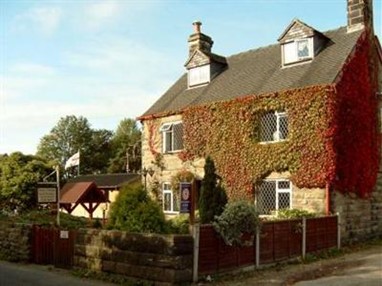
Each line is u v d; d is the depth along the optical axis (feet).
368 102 72.64
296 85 70.28
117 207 44.01
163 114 88.22
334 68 68.85
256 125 74.02
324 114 65.51
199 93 87.61
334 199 64.95
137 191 44.04
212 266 40.22
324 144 65.10
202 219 47.16
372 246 64.13
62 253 48.60
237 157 75.41
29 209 83.41
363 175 70.38
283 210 63.98
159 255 37.99
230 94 79.82
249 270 43.91
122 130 290.97
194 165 82.23
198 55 91.71
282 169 69.82
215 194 47.60
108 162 261.24
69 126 280.51
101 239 43.14
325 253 54.90
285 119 71.05
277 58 83.46
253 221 42.34
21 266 49.88
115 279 40.55
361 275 41.60
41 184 59.00
